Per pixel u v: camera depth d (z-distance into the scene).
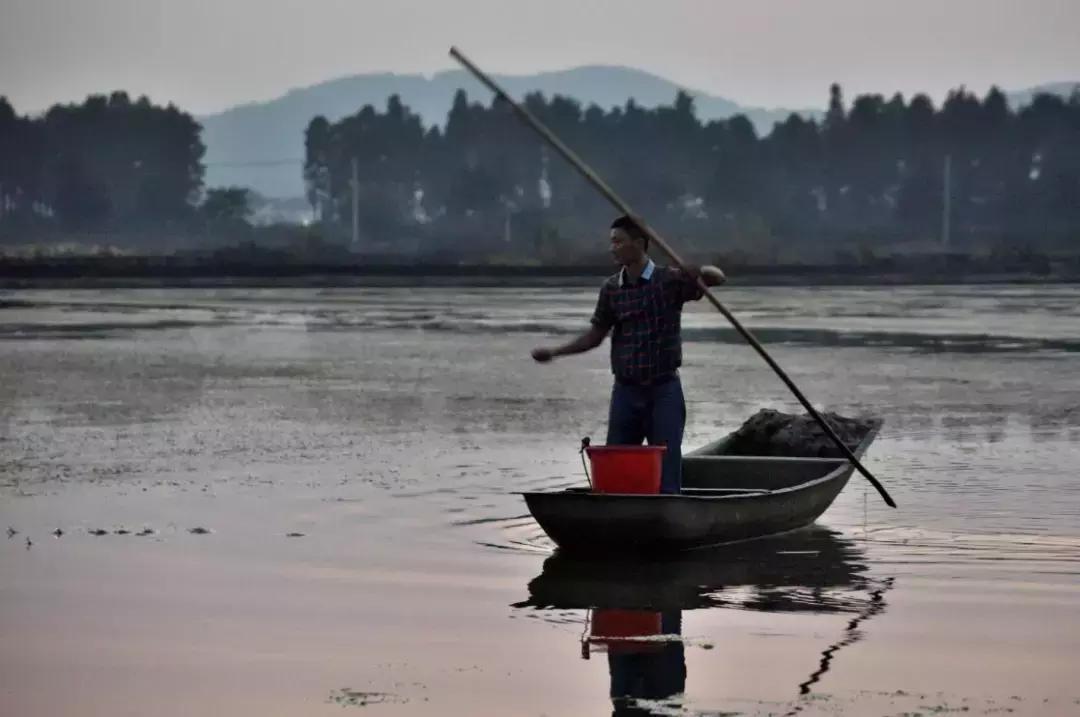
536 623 19.38
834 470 26.98
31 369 55.88
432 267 171.25
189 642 18.50
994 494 28.78
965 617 19.56
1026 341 71.56
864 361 59.97
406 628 19.12
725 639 18.55
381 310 100.69
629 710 15.77
